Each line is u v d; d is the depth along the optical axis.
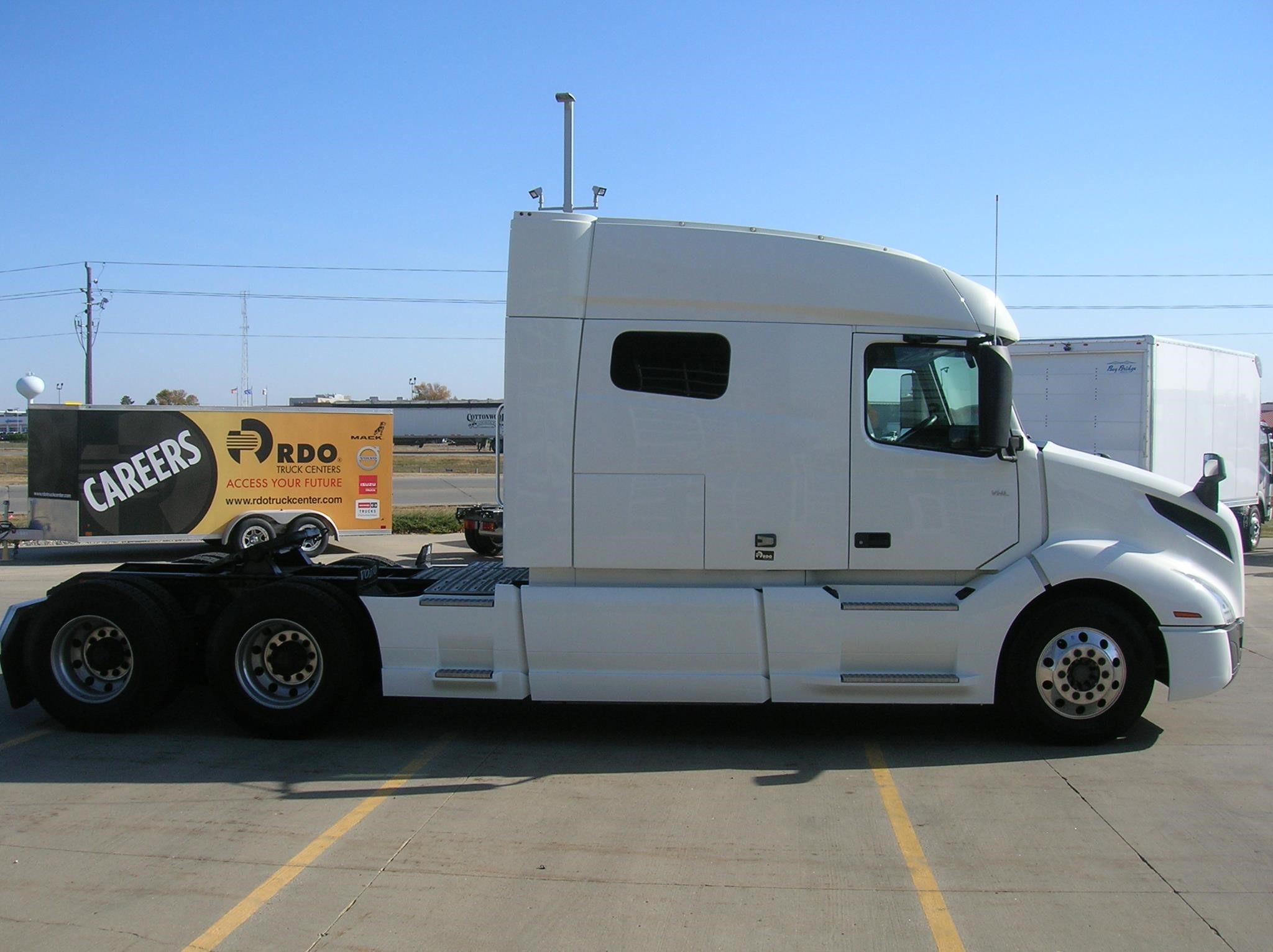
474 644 6.01
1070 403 13.77
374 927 3.72
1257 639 9.59
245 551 6.55
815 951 3.54
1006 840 4.57
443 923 3.75
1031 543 5.92
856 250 5.92
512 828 4.72
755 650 5.86
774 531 5.87
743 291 5.86
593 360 5.88
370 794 5.22
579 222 5.96
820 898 3.97
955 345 5.88
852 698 5.84
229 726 6.57
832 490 5.86
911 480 5.86
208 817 4.88
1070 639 5.86
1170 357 13.63
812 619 5.82
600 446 5.89
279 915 3.82
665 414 5.86
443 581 6.48
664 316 5.88
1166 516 5.98
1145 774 5.48
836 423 5.86
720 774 5.55
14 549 16.95
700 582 5.99
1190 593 5.76
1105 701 5.86
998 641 5.80
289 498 16.69
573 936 3.65
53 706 6.30
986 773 5.52
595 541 5.91
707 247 5.91
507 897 3.98
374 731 6.43
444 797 5.16
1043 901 3.94
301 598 6.08
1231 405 15.70
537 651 5.95
